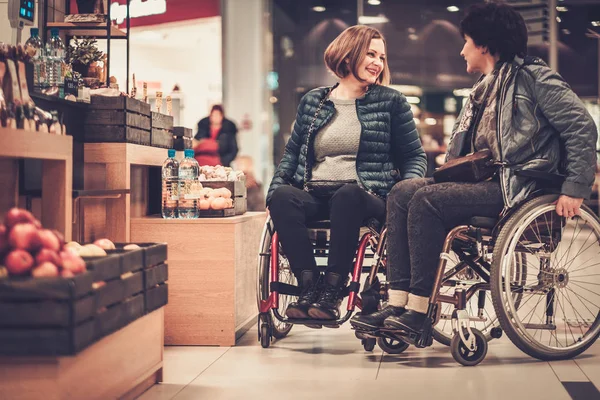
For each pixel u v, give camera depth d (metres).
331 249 3.29
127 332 2.44
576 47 11.77
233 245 3.56
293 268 3.35
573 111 3.05
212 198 3.78
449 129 12.03
